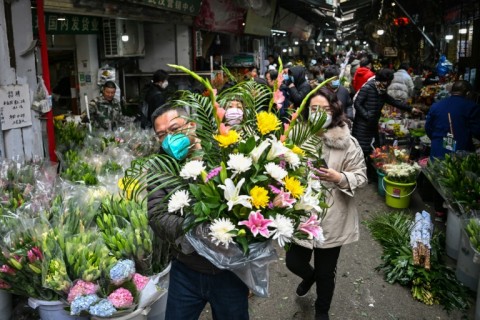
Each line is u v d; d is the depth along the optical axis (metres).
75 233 2.77
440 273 3.75
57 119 5.34
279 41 19.88
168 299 2.16
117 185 3.36
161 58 8.48
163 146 2.11
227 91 2.24
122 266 2.36
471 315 3.37
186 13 7.49
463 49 9.74
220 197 1.80
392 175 5.59
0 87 3.60
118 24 6.66
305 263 3.06
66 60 7.15
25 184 3.25
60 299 2.52
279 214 1.77
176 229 1.90
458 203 3.73
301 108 2.11
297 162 1.91
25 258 2.47
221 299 2.07
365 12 17.88
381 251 4.45
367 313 3.41
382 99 6.54
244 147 1.84
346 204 2.89
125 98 8.12
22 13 3.79
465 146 5.02
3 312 2.88
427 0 11.41
